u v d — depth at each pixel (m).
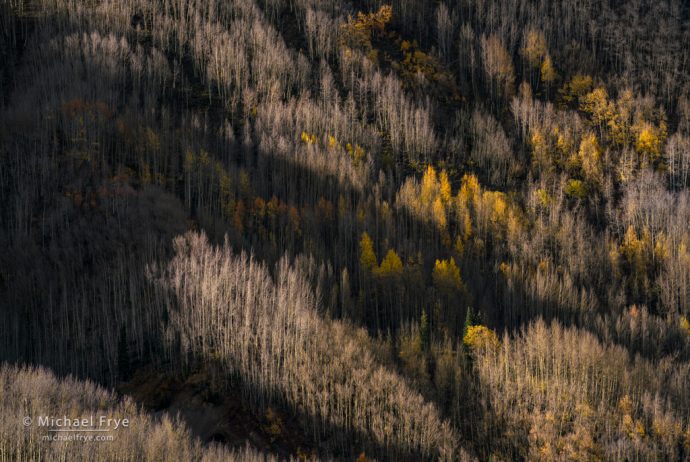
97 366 102.50
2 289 114.12
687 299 146.88
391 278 132.62
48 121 158.12
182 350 102.38
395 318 130.00
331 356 104.06
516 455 99.00
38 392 82.19
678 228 168.62
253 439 94.00
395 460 94.19
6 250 119.50
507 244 163.75
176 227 132.00
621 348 116.75
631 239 164.25
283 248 146.62
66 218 128.12
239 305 111.62
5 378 84.12
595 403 106.56
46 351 104.38
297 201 168.00
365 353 104.31
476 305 136.75
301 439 95.56
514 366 109.88
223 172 158.62
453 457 93.62
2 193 136.00
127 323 107.94
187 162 158.38
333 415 96.25
